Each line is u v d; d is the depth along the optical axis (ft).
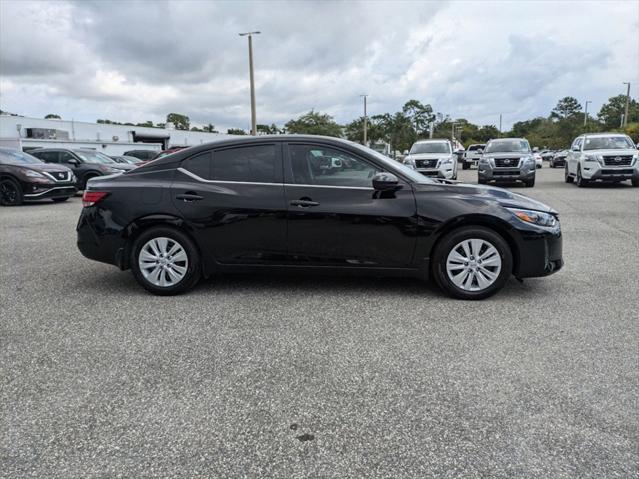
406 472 7.20
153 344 11.90
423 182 15.33
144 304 15.02
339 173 15.33
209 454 7.66
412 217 14.79
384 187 14.66
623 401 9.03
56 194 44.78
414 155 60.13
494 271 14.85
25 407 9.08
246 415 8.73
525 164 53.78
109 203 15.76
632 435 8.00
